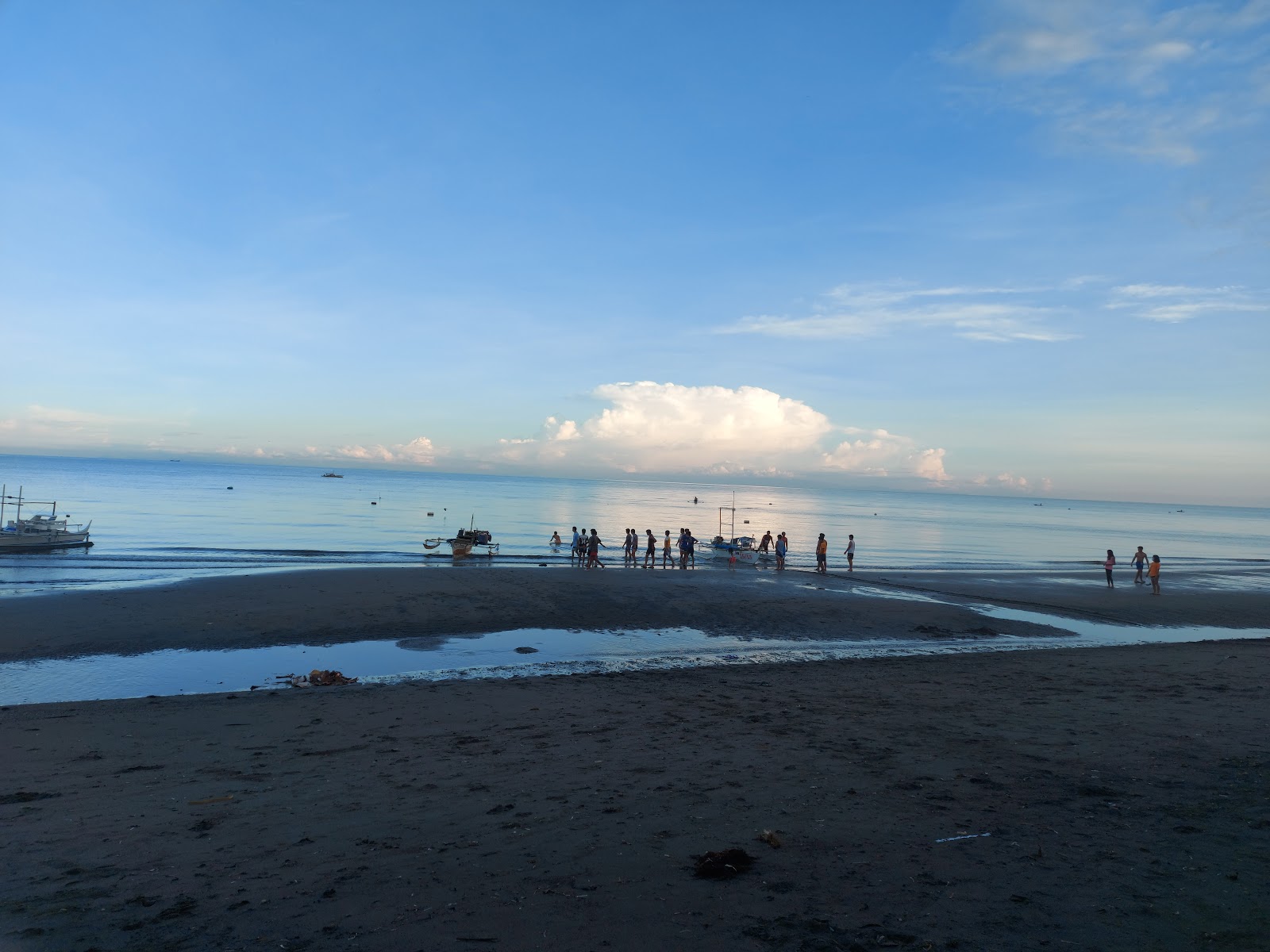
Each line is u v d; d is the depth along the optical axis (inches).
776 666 665.0
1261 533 5251.0
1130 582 1533.0
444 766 349.7
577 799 294.5
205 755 373.7
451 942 177.5
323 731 423.8
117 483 5226.4
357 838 253.3
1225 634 967.0
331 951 173.9
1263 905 194.4
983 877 214.2
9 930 186.7
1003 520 5836.6
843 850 236.5
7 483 4736.7
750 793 300.2
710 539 2509.8
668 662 695.7
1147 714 456.1
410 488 6958.7
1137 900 198.1
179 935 183.2
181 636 730.8
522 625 842.2
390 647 730.8
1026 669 642.8
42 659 645.9
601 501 5388.8
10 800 301.4
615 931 182.1
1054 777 321.7
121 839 253.8
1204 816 268.2
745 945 174.7
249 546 1801.2
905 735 404.2
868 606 1011.9
